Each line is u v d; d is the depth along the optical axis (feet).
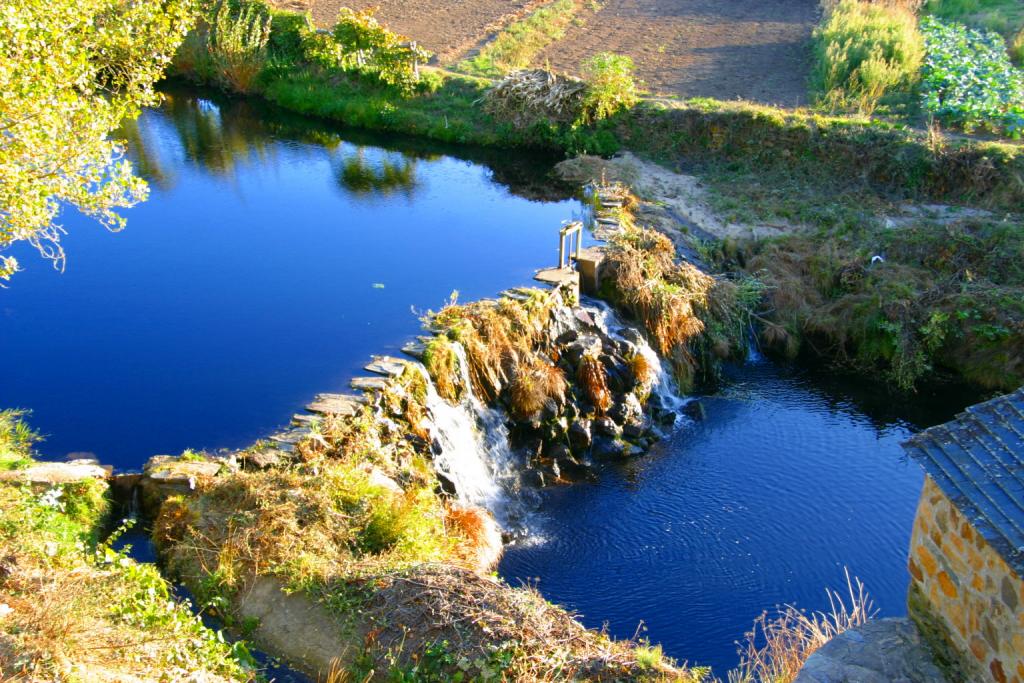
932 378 60.75
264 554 34.01
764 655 36.35
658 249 63.87
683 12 125.29
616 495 48.80
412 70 100.32
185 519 36.24
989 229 66.95
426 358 49.39
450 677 29.32
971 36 100.58
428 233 69.31
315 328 53.62
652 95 93.30
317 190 78.54
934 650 30.37
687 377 59.47
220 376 48.19
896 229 68.69
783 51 107.55
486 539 42.24
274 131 95.55
